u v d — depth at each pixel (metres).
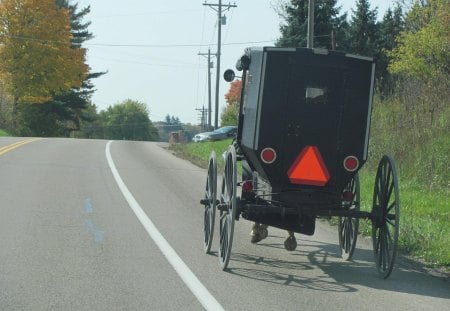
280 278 9.27
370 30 59.12
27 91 66.88
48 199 15.58
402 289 8.91
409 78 33.53
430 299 8.44
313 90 9.53
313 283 9.06
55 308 7.49
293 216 9.94
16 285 8.36
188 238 11.84
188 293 8.25
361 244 12.19
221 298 8.08
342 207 9.82
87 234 11.77
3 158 24.62
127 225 12.85
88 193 16.94
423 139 22.27
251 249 11.31
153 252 10.56
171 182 20.34
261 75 9.49
